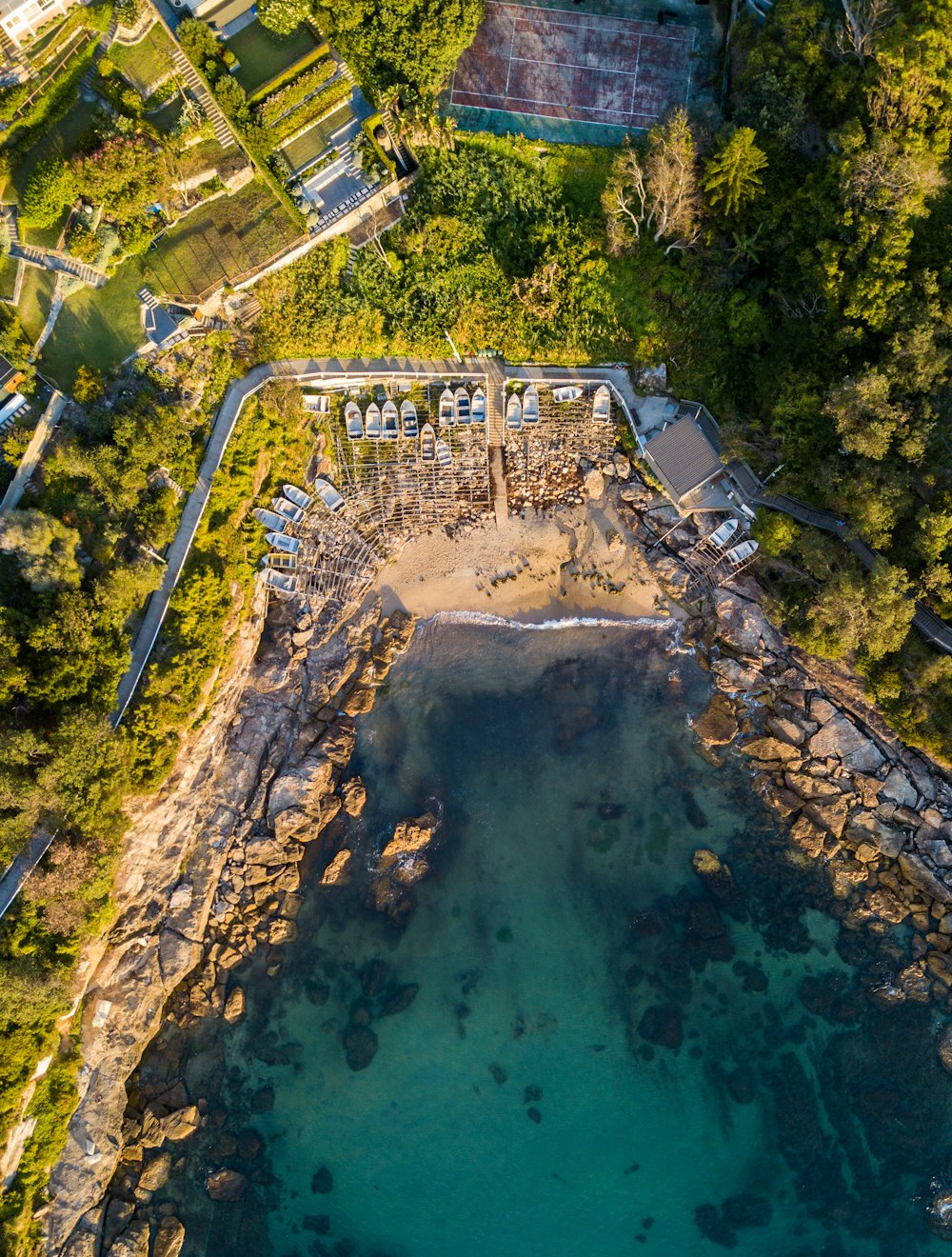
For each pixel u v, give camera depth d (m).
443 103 62.69
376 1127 61.09
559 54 62.66
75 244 57.00
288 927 62.56
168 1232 59.19
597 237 61.50
